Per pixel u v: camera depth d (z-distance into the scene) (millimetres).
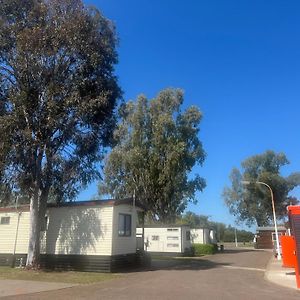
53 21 23594
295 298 13961
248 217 77688
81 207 24391
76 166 23594
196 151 47906
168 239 40938
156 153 46625
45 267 24234
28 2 23844
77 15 23703
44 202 24516
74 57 23875
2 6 23406
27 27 23297
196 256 40875
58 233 24656
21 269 23328
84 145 23969
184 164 47062
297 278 16969
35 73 23047
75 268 23578
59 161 23047
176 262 31094
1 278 19156
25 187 22906
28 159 22812
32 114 22906
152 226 41844
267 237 67375
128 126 48469
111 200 23906
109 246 23078
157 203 46875
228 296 14156
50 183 23797
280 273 22703
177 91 49062
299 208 17547
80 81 23703
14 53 23188
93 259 23250
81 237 23953
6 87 23234
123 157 46781
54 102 22375
